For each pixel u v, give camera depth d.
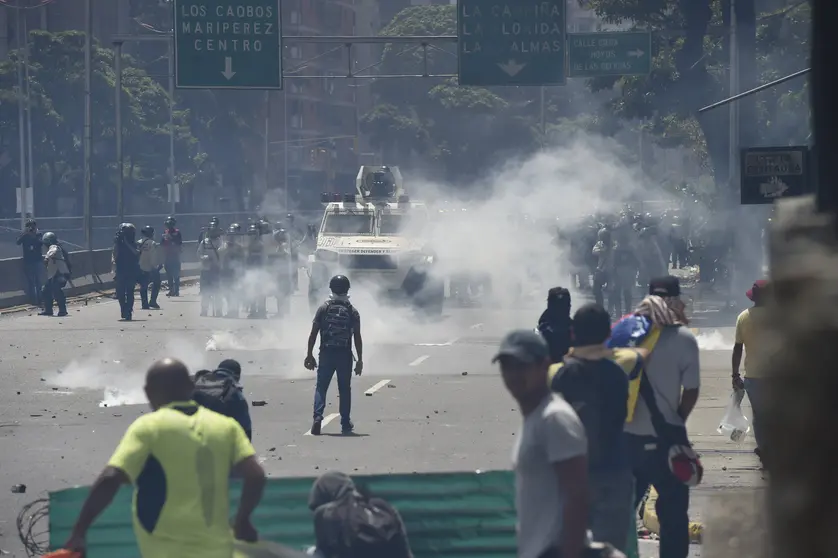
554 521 16.55
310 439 44.88
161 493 17.11
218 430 17.75
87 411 52.78
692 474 23.50
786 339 8.59
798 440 8.48
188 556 17.00
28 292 121.94
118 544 21.86
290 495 22.69
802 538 8.41
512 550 23.06
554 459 16.47
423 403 54.53
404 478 23.03
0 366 69.12
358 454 41.56
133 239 103.38
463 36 104.56
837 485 8.34
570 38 108.31
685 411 24.28
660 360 24.17
